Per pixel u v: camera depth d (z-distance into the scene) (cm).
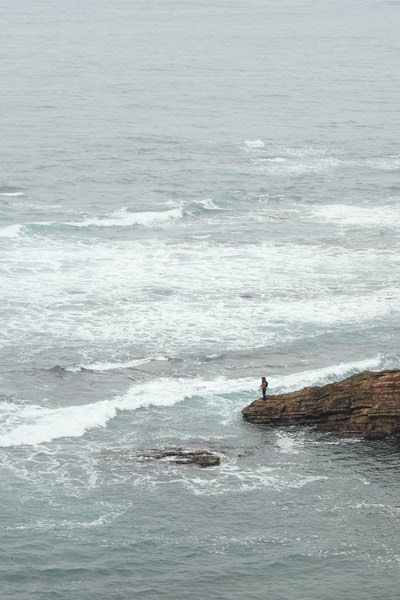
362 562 5050
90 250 9550
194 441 6206
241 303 8300
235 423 6431
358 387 6375
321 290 8631
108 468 5844
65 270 8956
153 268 9088
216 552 5100
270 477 5809
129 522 5325
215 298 8400
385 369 7156
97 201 11412
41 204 11225
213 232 10262
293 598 4766
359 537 5259
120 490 5616
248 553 5106
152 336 7650
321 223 10662
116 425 6366
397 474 5859
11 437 6122
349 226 10569
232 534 5259
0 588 4775
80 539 5162
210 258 9388
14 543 5100
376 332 7788
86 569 4934
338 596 4784
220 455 6041
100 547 5106
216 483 5722
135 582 4856
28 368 7062
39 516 5338
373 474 5859
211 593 4797
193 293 8494
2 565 4928
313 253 9600
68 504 5462
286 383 6925
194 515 5409
